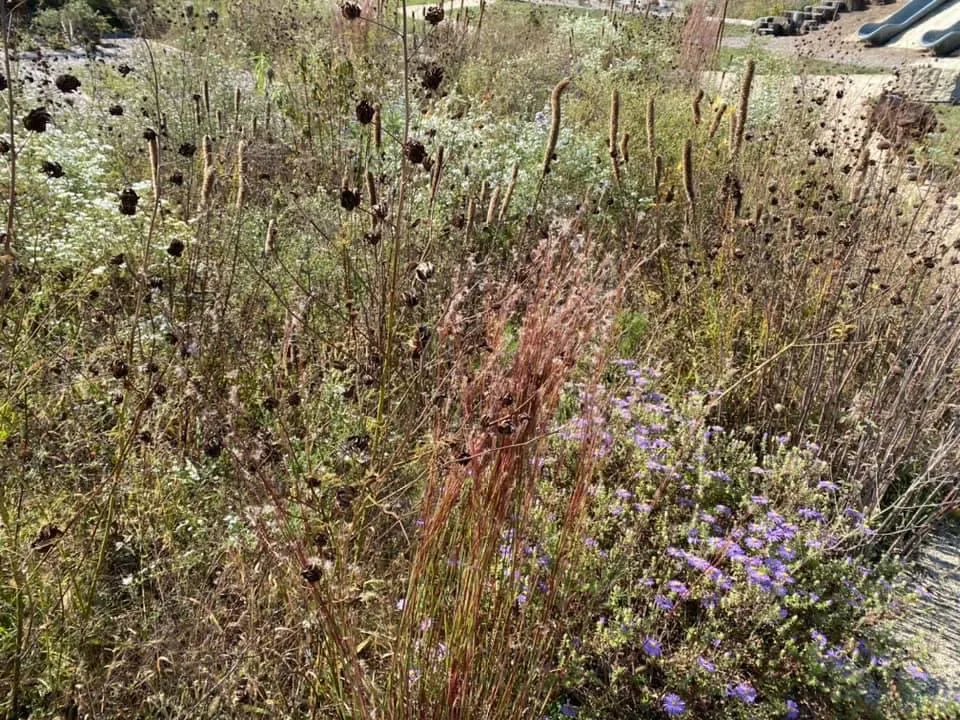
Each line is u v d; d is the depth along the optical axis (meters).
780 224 4.56
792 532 2.95
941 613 3.15
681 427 3.34
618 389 3.31
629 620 2.59
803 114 7.08
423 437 2.37
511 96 8.14
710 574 2.77
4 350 2.74
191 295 3.21
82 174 4.50
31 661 2.11
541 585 2.30
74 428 2.66
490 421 1.74
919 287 4.38
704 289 4.34
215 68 7.53
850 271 4.16
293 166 4.96
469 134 5.59
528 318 1.81
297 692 2.04
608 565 2.65
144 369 2.65
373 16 6.48
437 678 1.87
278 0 9.52
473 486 1.77
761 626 2.87
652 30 11.12
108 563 2.50
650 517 3.08
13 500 2.31
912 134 6.42
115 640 2.19
